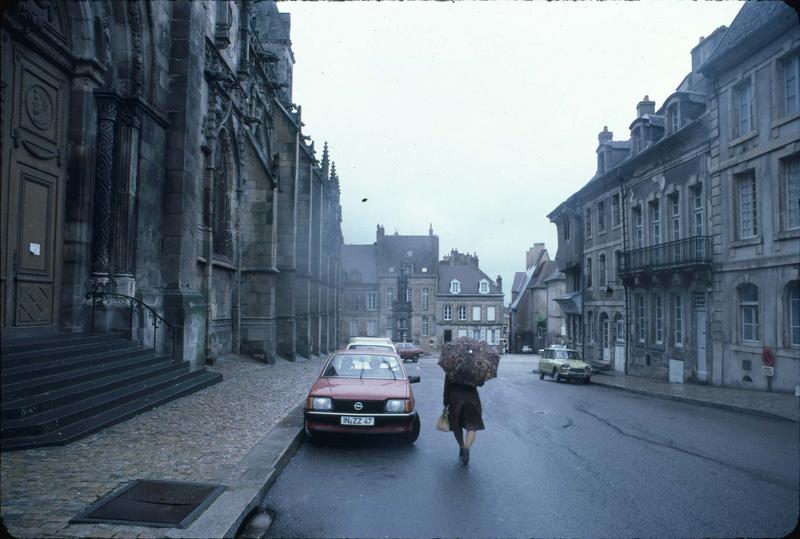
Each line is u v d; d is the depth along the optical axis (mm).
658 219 25500
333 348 46344
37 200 9898
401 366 9727
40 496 4996
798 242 15992
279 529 4785
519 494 5895
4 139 8961
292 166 28000
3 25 8766
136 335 11578
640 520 5109
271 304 23234
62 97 10578
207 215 17812
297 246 31391
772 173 17031
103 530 4277
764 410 13195
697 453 8211
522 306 73062
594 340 33219
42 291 10055
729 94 19344
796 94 16250
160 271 13484
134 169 11992
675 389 19344
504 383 22656
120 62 12070
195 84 14508
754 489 6188
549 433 9812
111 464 6160
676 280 22219
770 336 17125
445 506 5457
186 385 11812
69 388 8195
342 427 8102
